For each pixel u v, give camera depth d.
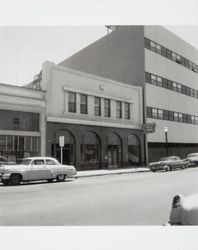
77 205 8.51
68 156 22.38
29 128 19.81
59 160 21.53
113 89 27.06
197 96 40.38
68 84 22.88
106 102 26.45
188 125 37.50
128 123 28.25
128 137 28.33
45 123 20.67
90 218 6.96
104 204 8.65
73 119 22.72
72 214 7.35
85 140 23.84
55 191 11.53
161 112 32.75
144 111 30.39
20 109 19.31
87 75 24.56
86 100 24.44
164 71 33.91
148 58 31.39
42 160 15.11
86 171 22.09
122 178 16.95
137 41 31.34
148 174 19.89
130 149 28.48
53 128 21.25
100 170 23.23
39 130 20.33
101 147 24.97
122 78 32.41
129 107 28.84
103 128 25.39
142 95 30.48
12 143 18.78
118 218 6.95
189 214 4.47
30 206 8.39
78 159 22.83
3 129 18.38
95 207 8.20
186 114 37.41
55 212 7.57
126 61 32.19
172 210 4.80
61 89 22.28
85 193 10.91
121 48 32.72
